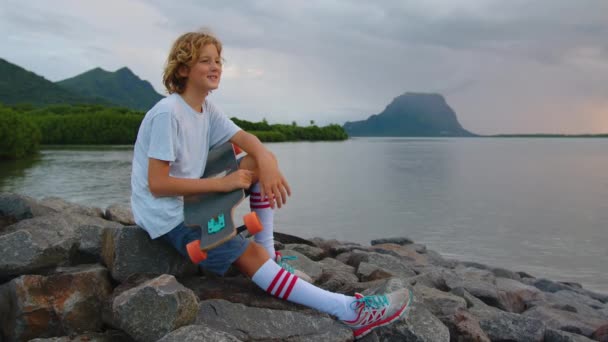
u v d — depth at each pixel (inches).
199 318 107.7
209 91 116.1
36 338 105.2
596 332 174.1
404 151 2859.3
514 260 370.6
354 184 909.8
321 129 6599.4
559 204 674.2
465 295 177.0
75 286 114.7
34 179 903.7
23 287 110.9
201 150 117.5
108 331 110.0
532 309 195.3
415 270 222.8
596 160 2000.5
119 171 1096.8
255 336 106.5
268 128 5885.8
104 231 130.3
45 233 132.9
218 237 103.8
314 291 114.1
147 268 121.6
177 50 111.6
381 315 112.9
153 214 112.7
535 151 3179.1
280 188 118.3
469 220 534.0
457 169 1363.2
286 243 218.7
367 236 448.5
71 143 3516.2
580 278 327.6
